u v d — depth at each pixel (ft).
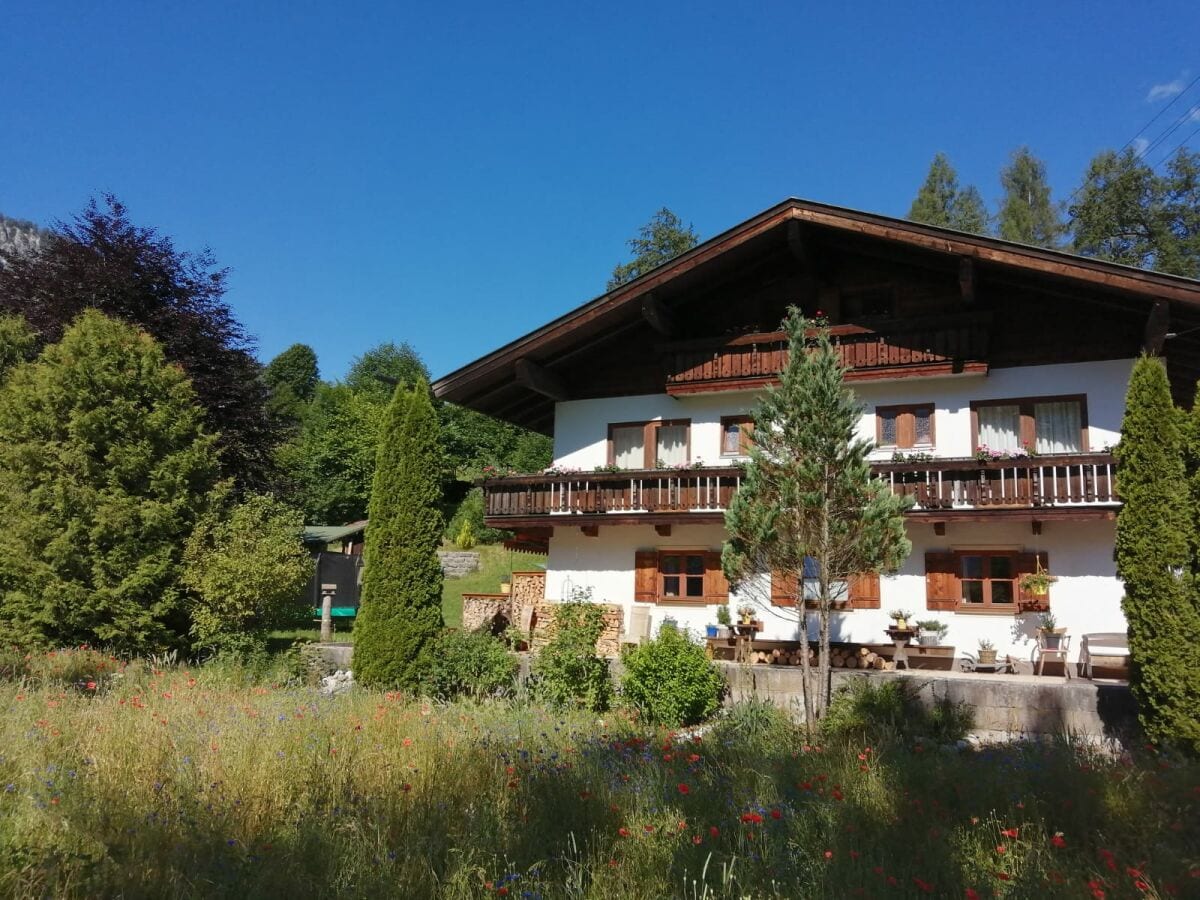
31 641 51.78
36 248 86.38
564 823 20.12
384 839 18.34
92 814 18.49
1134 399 34.73
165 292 83.46
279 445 90.12
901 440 52.31
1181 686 31.78
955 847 19.26
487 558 125.08
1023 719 37.50
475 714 34.40
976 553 49.47
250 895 14.85
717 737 32.63
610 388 60.44
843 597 51.75
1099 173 136.87
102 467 56.65
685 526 56.65
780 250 55.83
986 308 51.72
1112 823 21.08
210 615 52.47
